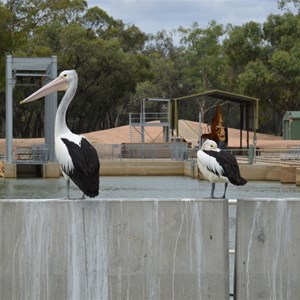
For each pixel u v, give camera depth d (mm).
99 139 64062
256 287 10008
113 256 9875
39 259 9836
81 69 77875
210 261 9891
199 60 97375
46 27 75500
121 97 82875
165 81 97250
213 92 50594
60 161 9656
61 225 9828
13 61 44469
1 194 34000
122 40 90188
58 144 9766
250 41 79125
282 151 54156
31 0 58656
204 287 9906
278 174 41906
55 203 9820
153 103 92250
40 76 45750
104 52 77062
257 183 40719
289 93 76250
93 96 81438
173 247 9891
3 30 54375
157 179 44156
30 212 9812
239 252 10023
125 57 78562
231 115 98125
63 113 10062
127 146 50969
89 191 9375
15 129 88000
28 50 71188
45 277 9844
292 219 9977
